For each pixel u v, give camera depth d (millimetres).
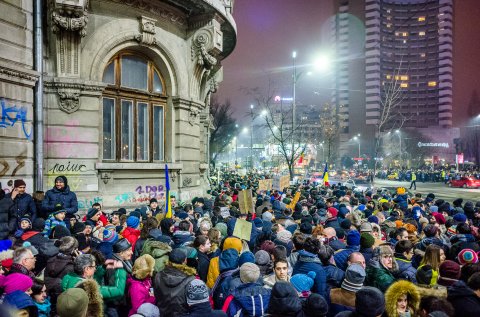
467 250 5562
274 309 3457
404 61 162500
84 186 12289
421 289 4020
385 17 160375
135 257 6332
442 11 159875
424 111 162500
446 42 159500
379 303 3330
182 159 15258
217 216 9320
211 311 3654
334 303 4301
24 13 11102
